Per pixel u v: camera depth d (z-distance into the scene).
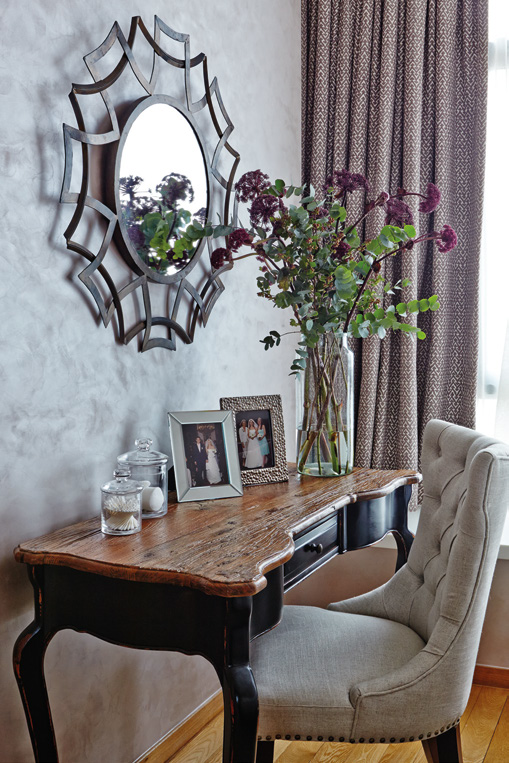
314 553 1.66
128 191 1.73
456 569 1.47
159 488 1.59
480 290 2.81
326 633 1.62
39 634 1.36
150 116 1.79
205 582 1.17
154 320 1.85
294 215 1.79
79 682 1.65
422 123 2.77
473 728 2.14
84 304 1.62
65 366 1.56
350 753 2.04
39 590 1.35
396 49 2.75
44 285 1.50
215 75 2.17
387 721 1.42
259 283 1.91
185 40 1.92
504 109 2.78
